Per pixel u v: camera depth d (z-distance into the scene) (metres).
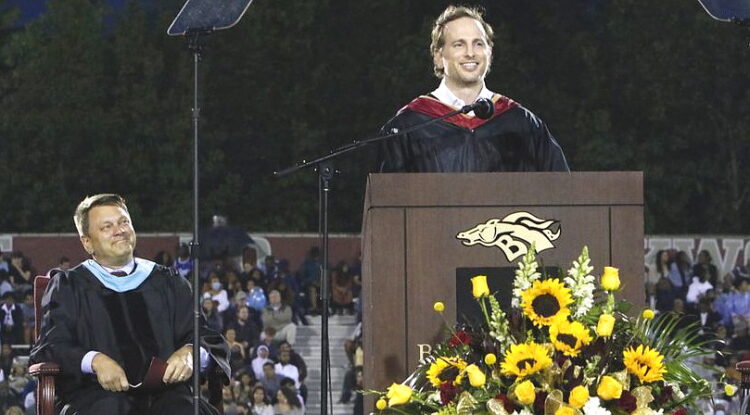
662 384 9.07
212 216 48.09
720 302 38.69
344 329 38.25
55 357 12.44
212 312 36.62
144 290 13.12
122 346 12.87
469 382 9.02
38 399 12.27
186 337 13.08
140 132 48.75
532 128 11.86
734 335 38.38
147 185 48.84
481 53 11.85
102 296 12.99
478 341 9.15
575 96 50.47
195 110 11.30
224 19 11.38
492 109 11.07
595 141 48.94
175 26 11.38
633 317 9.86
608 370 8.95
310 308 37.91
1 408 36.09
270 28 50.00
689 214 49.66
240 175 49.16
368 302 10.23
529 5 50.72
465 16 12.00
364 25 50.53
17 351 36.72
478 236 10.02
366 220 10.34
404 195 10.02
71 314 12.86
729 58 49.16
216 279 37.19
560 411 8.55
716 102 49.34
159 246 38.47
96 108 48.66
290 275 38.03
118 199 13.41
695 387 9.24
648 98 49.69
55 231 48.19
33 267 38.31
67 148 48.47
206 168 48.47
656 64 49.53
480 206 10.05
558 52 50.56
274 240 38.31
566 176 10.06
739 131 49.03
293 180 48.91
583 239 10.04
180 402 12.30
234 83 49.44
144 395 12.45
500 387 8.95
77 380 12.39
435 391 9.40
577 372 8.79
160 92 49.88
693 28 49.44
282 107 49.72
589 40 50.41
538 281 8.97
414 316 9.99
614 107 50.22
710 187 49.44
